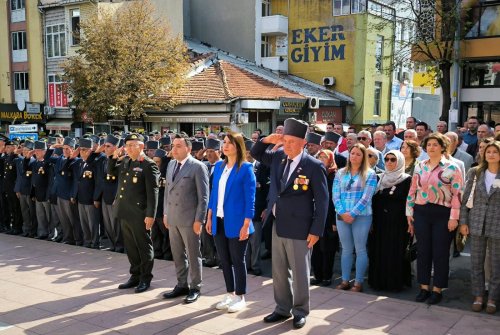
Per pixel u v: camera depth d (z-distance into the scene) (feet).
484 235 17.12
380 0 87.20
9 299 19.27
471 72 47.85
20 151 33.37
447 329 15.44
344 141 28.99
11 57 93.15
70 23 83.05
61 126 84.33
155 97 63.57
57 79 85.61
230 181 17.26
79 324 16.60
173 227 18.79
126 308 18.02
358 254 19.70
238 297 17.69
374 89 88.28
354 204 19.31
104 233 31.73
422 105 103.76
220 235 17.63
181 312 17.49
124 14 64.69
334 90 87.35
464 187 17.79
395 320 16.28
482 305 17.49
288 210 15.69
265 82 73.92
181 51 67.56
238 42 92.63
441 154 18.12
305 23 89.25
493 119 46.93
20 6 91.04
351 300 18.40
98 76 61.26
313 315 16.87
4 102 95.30
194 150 26.37
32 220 32.65
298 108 70.69
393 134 28.91
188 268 19.36
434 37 47.85
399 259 19.77
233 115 60.18
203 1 96.17
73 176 29.09
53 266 24.26
